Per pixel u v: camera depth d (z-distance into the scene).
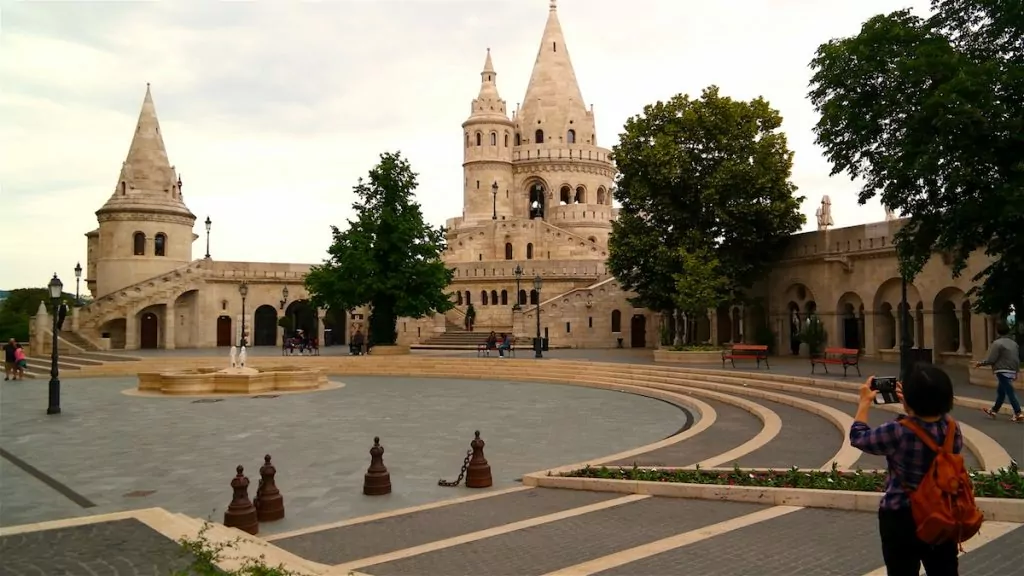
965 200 23.17
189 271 58.88
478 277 62.16
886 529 5.42
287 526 11.09
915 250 25.47
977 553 7.97
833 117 27.39
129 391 31.05
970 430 15.04
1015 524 9.04
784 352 42.69
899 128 25.72
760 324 45.84
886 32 25.95
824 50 27.94
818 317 39.75
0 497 13.06
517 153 83.62
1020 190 20.70
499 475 14.45
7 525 11.29
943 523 4.96
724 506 10.85
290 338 51.50
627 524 9.95
